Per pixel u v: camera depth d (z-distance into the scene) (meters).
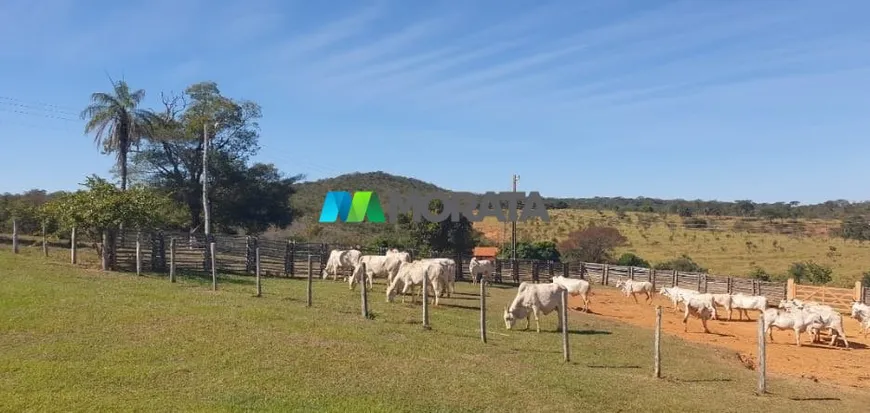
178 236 29.98
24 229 41.94
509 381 13.27
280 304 20.72
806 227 92.19
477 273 40.31
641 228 94.81
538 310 20.98
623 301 37.38
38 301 17.47
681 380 15.10
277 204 61.72
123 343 14.15
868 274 50.94
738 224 97.06
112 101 41.09
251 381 12.18
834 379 17.95
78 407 10.16
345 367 13.41
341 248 39.44
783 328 24.41
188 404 10.65
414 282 24.97
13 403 10.15
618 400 12.63
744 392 14.42
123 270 26.66
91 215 25.44
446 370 13.73
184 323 15.95
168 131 53.25
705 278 45.47
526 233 89.31
